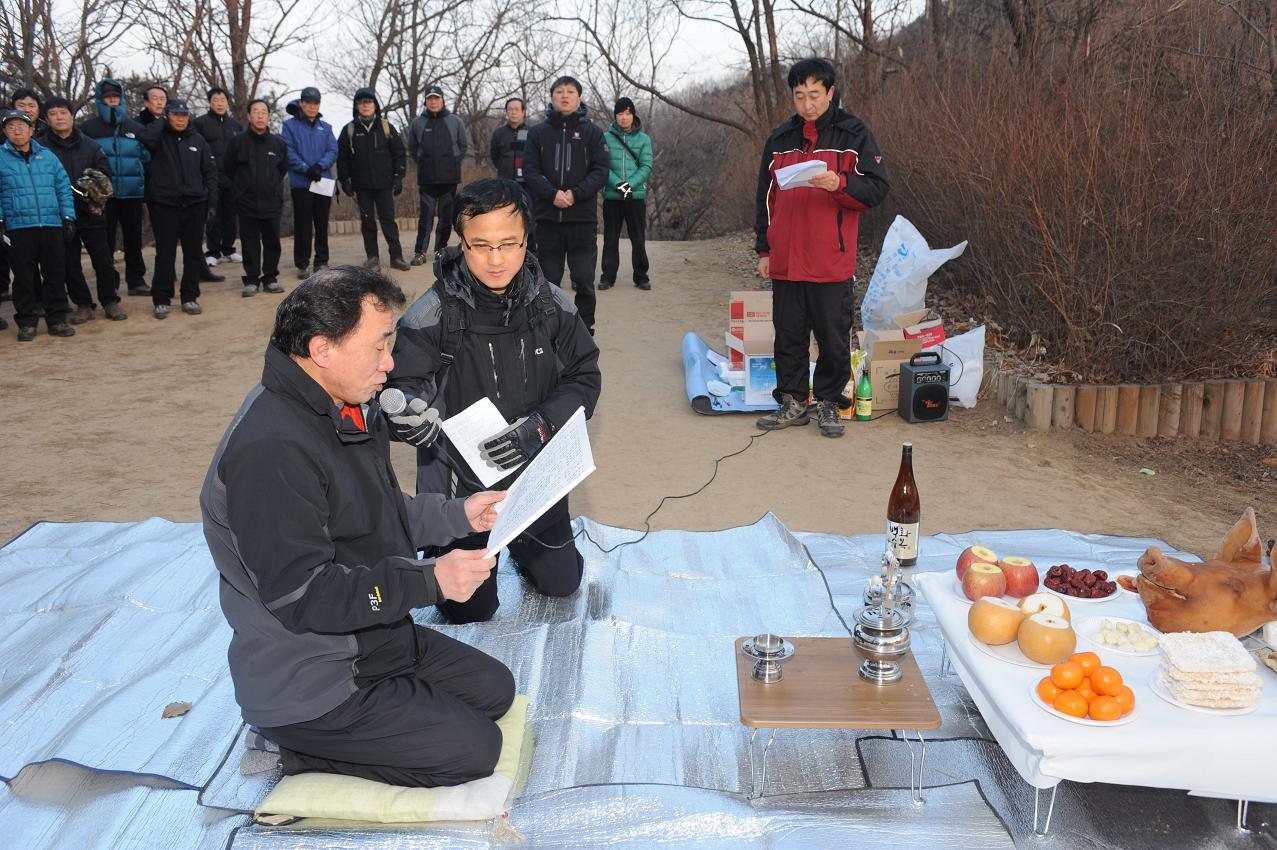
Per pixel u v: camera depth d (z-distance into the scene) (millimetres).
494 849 2402
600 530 4391
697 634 3475
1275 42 7129
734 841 2426
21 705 3084
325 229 10273
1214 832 2486
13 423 6141
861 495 4918
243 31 17312
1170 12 7117
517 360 3287
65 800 2645
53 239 7949
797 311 5707
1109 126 6637
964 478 5164
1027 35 8500
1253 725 2258
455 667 2754
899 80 10836
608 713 3008
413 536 2818
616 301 9727
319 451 2303
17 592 3807
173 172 8539
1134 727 2262
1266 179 6070
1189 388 5777
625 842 2426
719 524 4570
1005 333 6992
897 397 6160
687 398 6641
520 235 3076
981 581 2820
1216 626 2607
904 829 2447
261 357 7734
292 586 2217
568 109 7410
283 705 2426
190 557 4062
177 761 2777
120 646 3408
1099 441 5734
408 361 3121
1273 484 5180
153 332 8391
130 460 5496
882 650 2625
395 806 2461
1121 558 4016
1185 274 5988
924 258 6129
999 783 2664
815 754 2793
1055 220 6402
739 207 15820
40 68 14922
